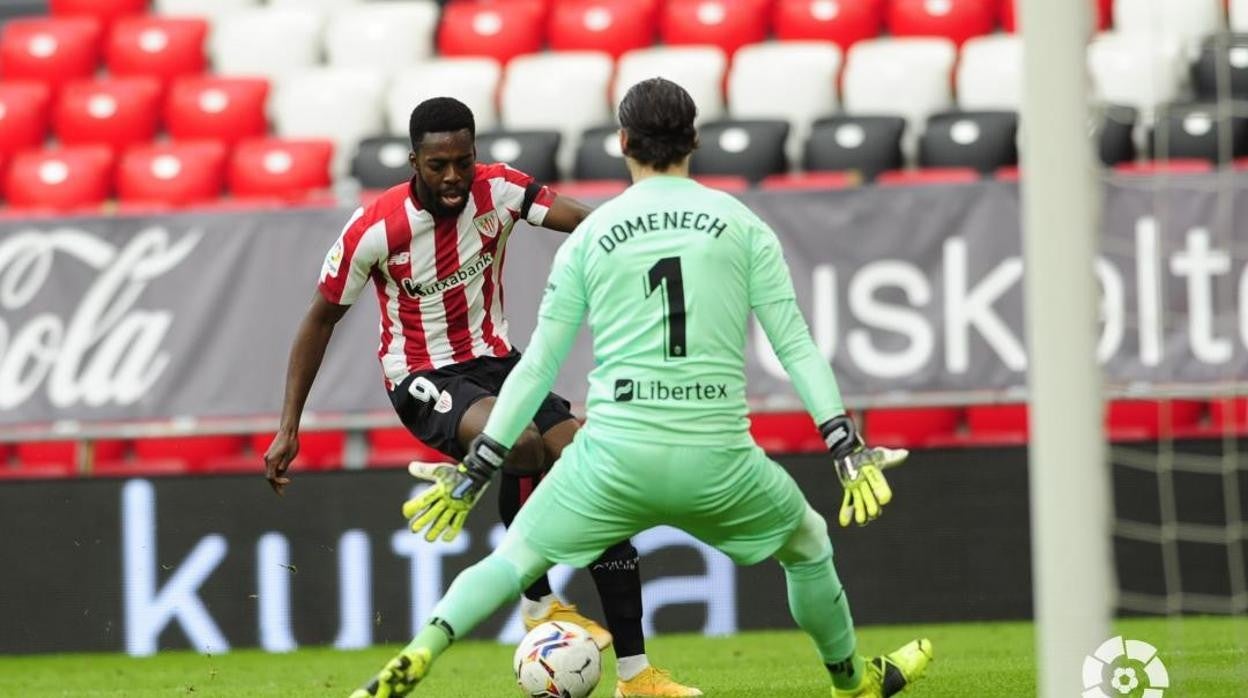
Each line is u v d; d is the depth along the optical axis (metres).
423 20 45.25
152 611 32.19
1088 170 14.77
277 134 42.72
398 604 31.75
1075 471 14.73
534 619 22.12
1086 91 14.79
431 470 16.06
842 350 31.36
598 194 31.92
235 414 32.12
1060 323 14.74
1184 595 30.84
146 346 32.38
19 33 46.22
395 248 20.23
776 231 31.58
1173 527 30.89
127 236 32.50
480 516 31.58
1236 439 30.77
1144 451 30.97
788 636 30.56
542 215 20.67
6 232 32.66
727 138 37.00
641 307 15.73
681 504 15.77
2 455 36.62
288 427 20.16
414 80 42.00
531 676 18.67
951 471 31.41
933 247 31.19
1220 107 30.70
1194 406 33.78
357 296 20.42
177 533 32.16
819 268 31.45
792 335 15.93
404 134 41.50
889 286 31.27
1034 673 22.72
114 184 40.12
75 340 32.53
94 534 32.28
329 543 31.88
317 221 32.19
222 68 45.47
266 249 32.25
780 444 34.62
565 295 15.98
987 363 30.98
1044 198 14.79
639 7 43.88
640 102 16.08
